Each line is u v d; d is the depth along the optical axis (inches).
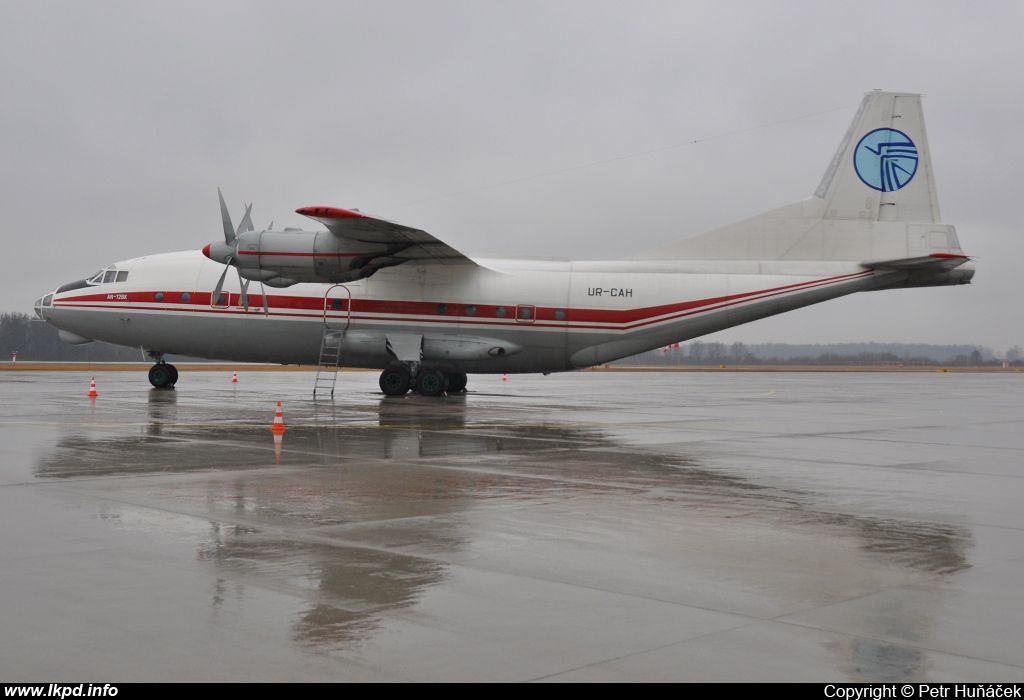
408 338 969.5
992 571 261.4
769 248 973.2
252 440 569.6
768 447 573.6
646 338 965.2
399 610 217.9
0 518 319.9
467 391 1296.8
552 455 517.7
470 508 351.3
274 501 360.5
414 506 354.0
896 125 960.9
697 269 973.2
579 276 977.5
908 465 490.6
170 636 197.3
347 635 199.3
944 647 195.3
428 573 252.2
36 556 265.3
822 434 666.8
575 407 938.7
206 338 1016.9
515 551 280.5
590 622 210.4
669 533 309.9
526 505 359.3
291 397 1023.6
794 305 955.3
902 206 957.8
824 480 433.7
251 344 1011.3
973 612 220.7
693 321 958.4
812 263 964.0
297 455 501.4
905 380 2317.9
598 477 435.2
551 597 230.4
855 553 282.7
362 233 863.7
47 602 220.4
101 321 1040.2
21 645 191.2
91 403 881.5
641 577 251.0
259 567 256.1
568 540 296.8
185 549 276.5
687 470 462.9
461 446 553.9
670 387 1599.4
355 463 472.7
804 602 228.4
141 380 1486.2
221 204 921.5
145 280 1035.3
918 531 316.8
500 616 214.1
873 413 917.8
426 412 816.9
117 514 329.1
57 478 410.6
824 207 966.4
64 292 1059.3
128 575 245.4
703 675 178.5
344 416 755.4
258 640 195.5
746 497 383.9
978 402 1166.3
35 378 1593.3
